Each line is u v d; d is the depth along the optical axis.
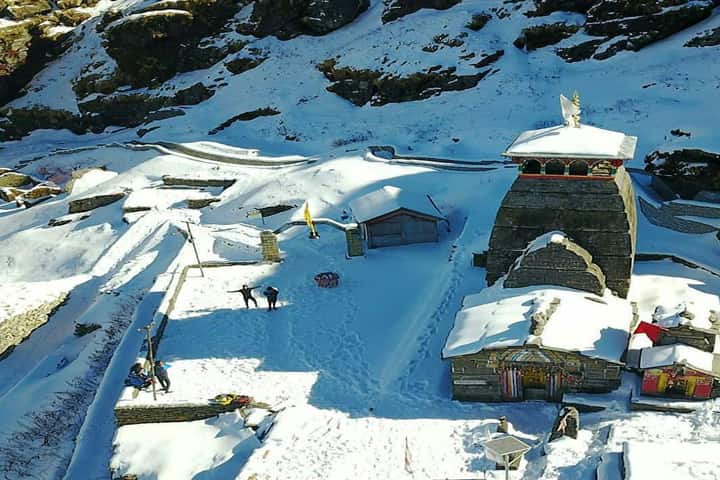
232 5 66.50
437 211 35.34
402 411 22.56
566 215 23.92
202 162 53.44
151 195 48.78
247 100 61.09
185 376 25.80
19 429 27.83
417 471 19.41
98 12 76.19
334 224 36.59
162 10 64.75
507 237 24.81
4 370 35.75
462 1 58.34
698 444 17.08
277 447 21.38
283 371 25.72
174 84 65.75
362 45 59.00
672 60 46.56
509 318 22.62
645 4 48.56
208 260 36.91
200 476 21.23
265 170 49.72
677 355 20.22
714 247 28.31
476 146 45.88
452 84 52.84
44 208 53.16
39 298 39.50
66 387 29.53
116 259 43.03
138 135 63.34
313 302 30.64
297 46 63.69
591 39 50.81
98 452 23.56
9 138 70.50
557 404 22.08
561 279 23.80
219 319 29.94
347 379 24.84
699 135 32.66
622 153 22.84
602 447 18.58
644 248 28.67
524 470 18.59
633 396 21.02
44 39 73.88
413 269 32.56
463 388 22.58
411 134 49.91
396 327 27.91
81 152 61.91
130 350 28.27
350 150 48.44
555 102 48.16
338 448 21.00
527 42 53.12
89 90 68.31
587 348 21.20
